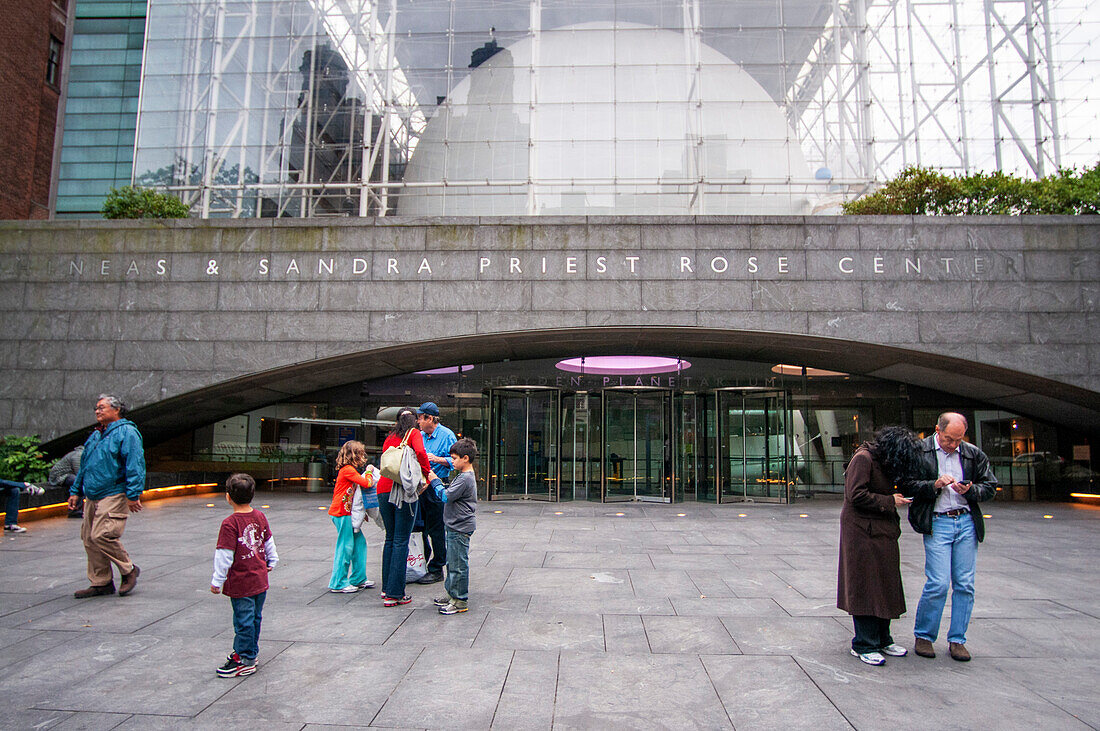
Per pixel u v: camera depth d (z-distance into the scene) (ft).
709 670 15.66
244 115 81.30
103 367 51.47
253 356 51.13
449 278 50.93
